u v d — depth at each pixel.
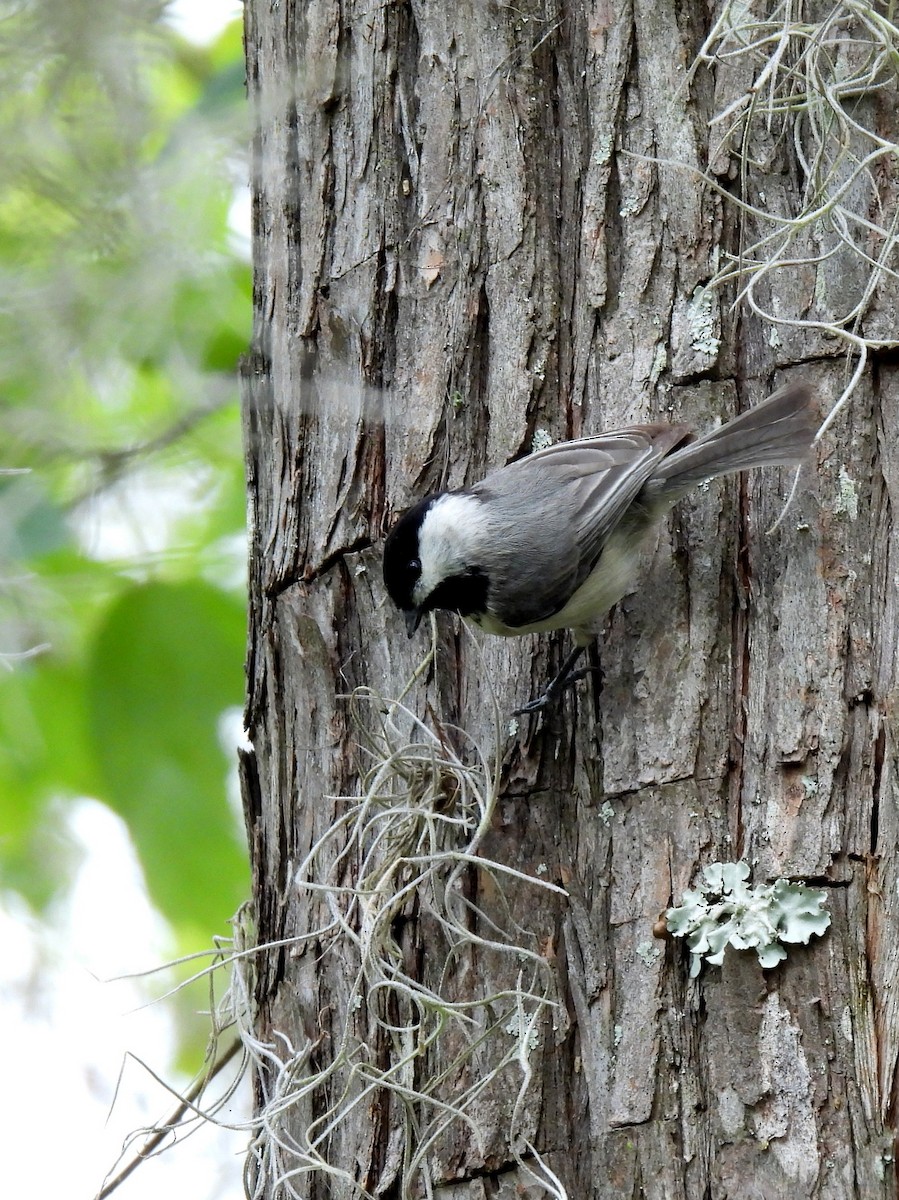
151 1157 7.66
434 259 8.27
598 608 7.62
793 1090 6.44
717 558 7.52
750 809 6.96
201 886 9.98
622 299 7.97
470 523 7.73
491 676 7.95
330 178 8.61
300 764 8.18
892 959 6.56
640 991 6.84
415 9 8.54
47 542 10.38
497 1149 6.87
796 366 7.61
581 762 7.45
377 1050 7.32
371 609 8.14
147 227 7.23
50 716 11.22
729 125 7.88
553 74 8.31
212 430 11.52
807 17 7.75
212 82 9.24
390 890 7.24
